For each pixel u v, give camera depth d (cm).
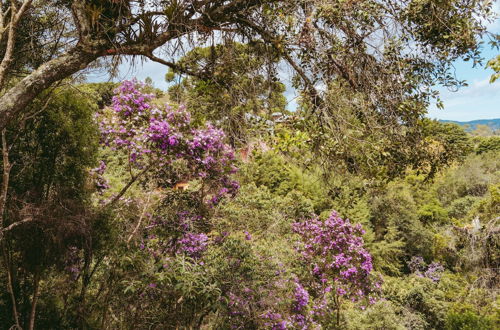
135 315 459
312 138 278
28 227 348
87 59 243
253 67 302
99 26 249
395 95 271
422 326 1059
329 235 841
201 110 332
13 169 379
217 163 535
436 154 285
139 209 545
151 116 481
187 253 549
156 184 584
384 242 1700
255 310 525
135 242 466
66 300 425
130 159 507
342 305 892
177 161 559
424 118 280
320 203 1349
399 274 1739
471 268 1048
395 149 277
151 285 420
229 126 320
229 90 309
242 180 813
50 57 324
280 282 578
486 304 927
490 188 1159
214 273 464
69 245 389
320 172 312
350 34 266
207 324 600
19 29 335
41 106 373
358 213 1659
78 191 421
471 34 251
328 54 267
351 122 281
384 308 871
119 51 249
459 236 1077
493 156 3269
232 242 521
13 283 400
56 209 364
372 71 273
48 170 400
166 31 262
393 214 1836
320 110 280
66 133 395
